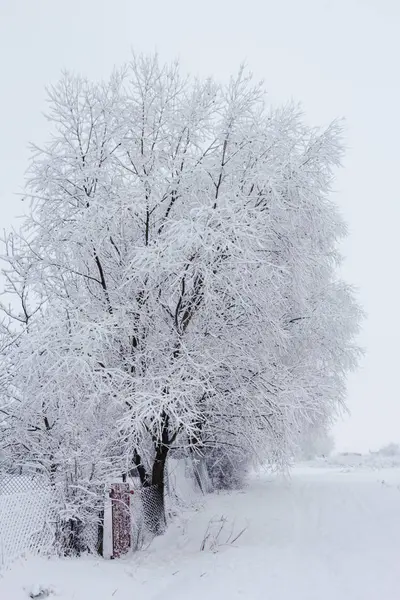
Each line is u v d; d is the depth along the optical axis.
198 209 9.06
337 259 14.06
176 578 7.13
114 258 10.41
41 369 8.55
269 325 10.31
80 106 10.25
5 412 9.52
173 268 9.10
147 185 10.07
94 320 9.38
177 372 9.37
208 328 10.08
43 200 10.15
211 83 10.41
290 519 10.09
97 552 8.34
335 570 6.86
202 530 9.58
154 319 10.01
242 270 9.20
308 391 10.91
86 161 10.13
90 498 7.81
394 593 5.75
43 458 8.67
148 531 9.48
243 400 10.12
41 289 10.27
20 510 6.90
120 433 9.05
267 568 7.13
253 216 9.91
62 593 6.03
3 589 5.95
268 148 10.31
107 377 8.79
